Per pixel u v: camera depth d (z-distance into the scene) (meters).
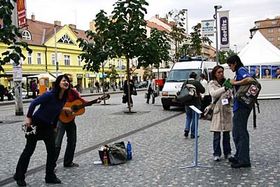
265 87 29.56
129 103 21.45
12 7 6.41
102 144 11.06
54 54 67.38
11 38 6.41
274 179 6.68
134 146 10.50
